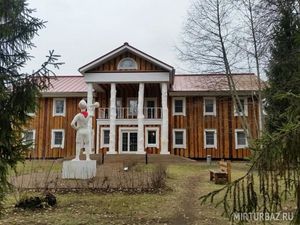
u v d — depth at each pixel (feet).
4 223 24.71
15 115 22.21
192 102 99.45
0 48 23.08
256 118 90.38
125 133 94.99
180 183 43.96
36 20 23.93
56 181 38.24
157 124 95.04
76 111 100.32
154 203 31.50
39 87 22.67
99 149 95.25
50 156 99.14
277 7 29.22
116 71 91.20
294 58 27.71
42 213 27.81
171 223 25.27
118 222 25.49
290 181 12.00
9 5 22.72
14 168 22.31
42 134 100.12
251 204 12.57
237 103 84.99
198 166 73.15
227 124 97.71
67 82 109.29
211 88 93.35
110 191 36.37
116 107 99.76
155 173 42.34
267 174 12.13
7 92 21.90
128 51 91.25
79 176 44.21
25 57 23.63
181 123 98.73
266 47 53.01
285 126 11.84
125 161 76.28
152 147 94.43
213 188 40.22
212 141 97.71
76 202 31.60
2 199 21.66
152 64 90.94
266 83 74.02
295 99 12.61
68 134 99.66
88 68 90.79
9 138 21.75
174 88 99.91
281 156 11.80
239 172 58.80
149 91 101.60
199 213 27.99
